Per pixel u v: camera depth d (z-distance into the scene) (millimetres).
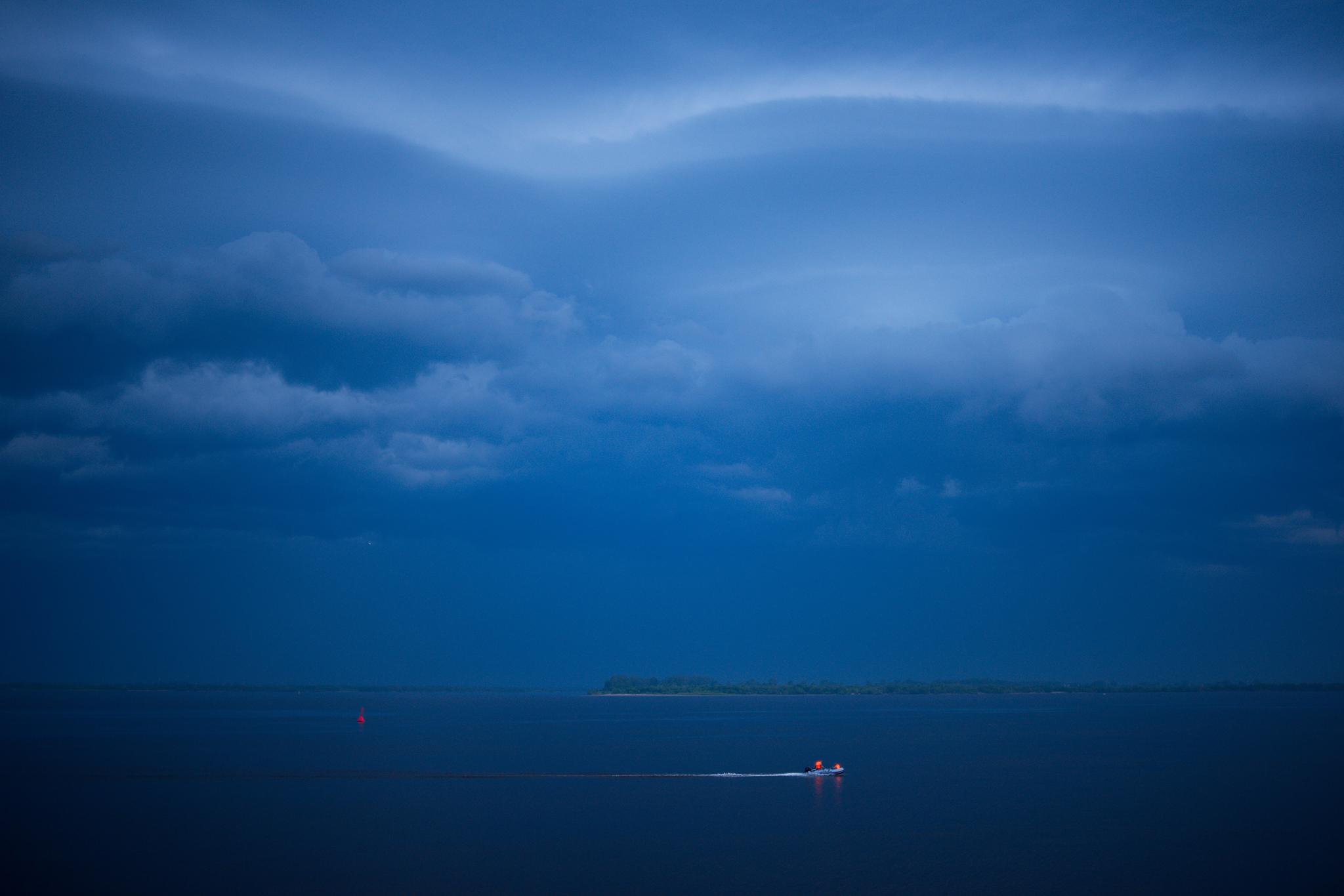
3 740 166625
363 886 59812
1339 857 66625
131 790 99375
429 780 109500
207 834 75000
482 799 93875
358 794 96812
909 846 70562
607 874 62500
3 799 93250
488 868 64125
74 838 73438
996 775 114125
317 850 69312
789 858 66875
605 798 94750
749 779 111312
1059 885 59781
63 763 125625
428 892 58406
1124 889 58844
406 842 72375
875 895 57594
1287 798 93438
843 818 82688
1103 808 87312
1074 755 139000
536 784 105688
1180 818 81750
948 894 57812
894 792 99000
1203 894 57812
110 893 58531
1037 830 76688
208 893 58312
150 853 68500
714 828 77812
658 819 82438
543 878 61531
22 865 64938
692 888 59062
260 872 62906
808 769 115938
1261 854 67562
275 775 112438
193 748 151125
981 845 70938
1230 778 109375
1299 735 180375
